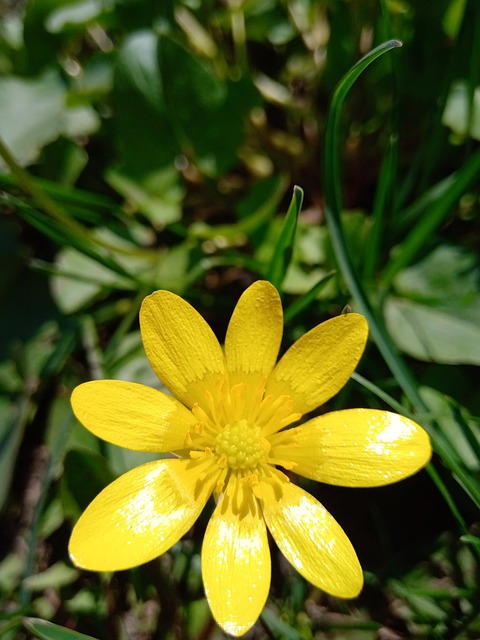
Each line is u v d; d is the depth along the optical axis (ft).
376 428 0.17
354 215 0.24
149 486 0.17
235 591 0.16
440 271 0.23
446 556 0.21
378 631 0.21
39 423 0.25
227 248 0.26
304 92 0.28
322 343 0.18
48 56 0.28
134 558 0.16
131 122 0.25
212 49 0.28
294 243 0.23
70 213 0.25
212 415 0.18
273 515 0.17
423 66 0.25
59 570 0.22
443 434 0.20
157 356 0.18
